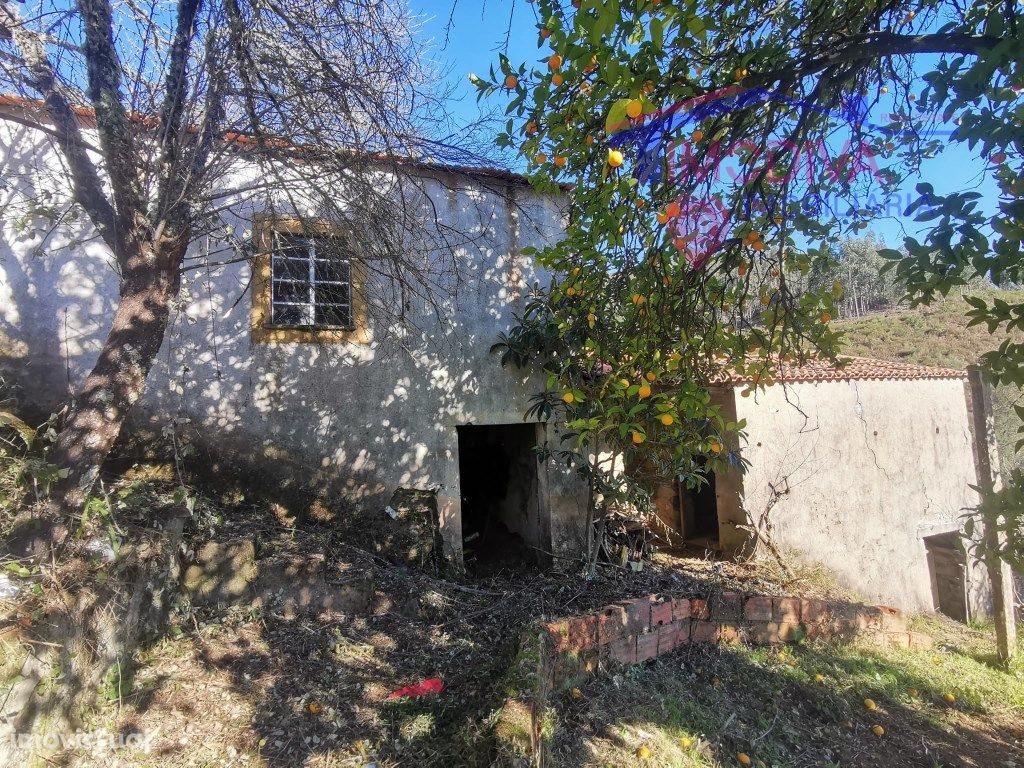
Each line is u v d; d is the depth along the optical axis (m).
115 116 3.67
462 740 3.05
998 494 3.00
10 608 2.86
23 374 5.33
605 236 3.58
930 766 3.95
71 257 5.55
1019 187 2.67
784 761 3.63
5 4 3.59
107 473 5.45
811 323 3.70
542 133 3.42
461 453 9.29
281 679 3.79
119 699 3.34
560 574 6.55
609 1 2.16
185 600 4.33
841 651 5.45
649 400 4.26
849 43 3.28
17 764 2.63
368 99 4.05
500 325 7.17
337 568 5.02
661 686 4.15
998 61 2.39
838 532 8.68
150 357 3.86
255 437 6.05
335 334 6.41
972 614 9.85
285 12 3.96
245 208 5.84
